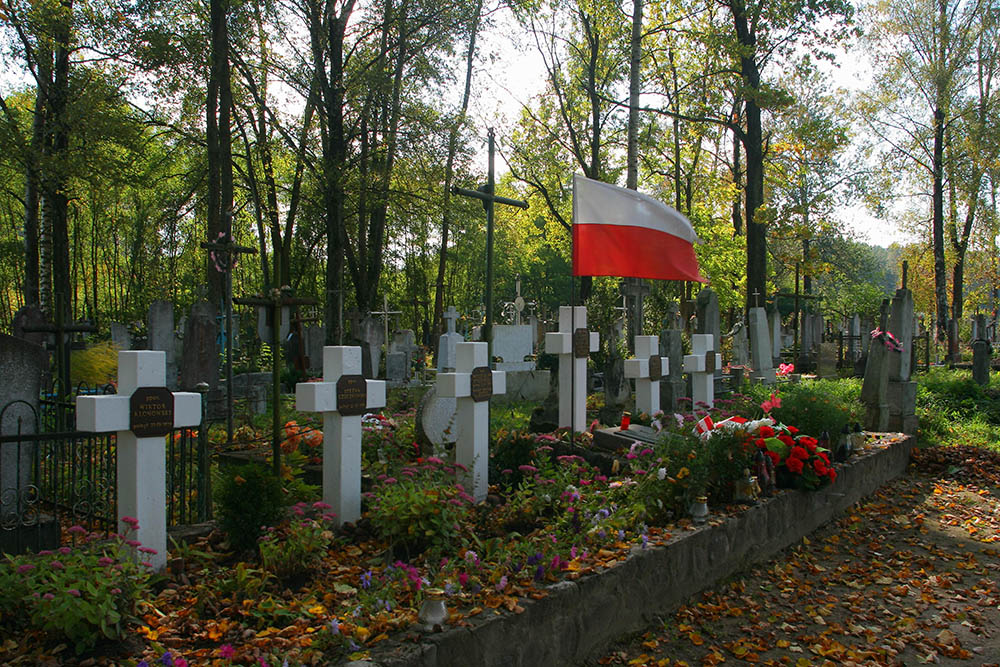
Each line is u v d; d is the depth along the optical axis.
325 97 23.50
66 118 18.75
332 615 4.24
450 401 8.96
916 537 8.06
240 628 4.13
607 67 27.92
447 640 3.71
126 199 34.59
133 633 3.98
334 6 23.02
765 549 7.01
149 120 23.75
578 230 9.68
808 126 23.22
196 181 24.48
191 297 36.50
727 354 22.58
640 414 10.91
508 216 35.12
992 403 16.45
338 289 24.22
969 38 30.89
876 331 12.88
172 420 5.10
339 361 6.28
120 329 21.78
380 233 28.59
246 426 10.68
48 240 21.67
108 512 6.28
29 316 13.27
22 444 6.46
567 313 10.73
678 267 10.05
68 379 9.16
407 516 5.63
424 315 42.41
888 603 6.19
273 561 4.96
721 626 5.52
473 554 4.76
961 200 33.12
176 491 7.59
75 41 19.73
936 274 32.22
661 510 6.36
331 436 6.36
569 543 5.49
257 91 25.20
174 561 5.05
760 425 7.71
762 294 24.39
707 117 26.06
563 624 4.48
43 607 3.66
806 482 7.61
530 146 28.58
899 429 12.84
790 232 26.08
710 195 32.53
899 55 31.58
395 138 23.61
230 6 19.70
